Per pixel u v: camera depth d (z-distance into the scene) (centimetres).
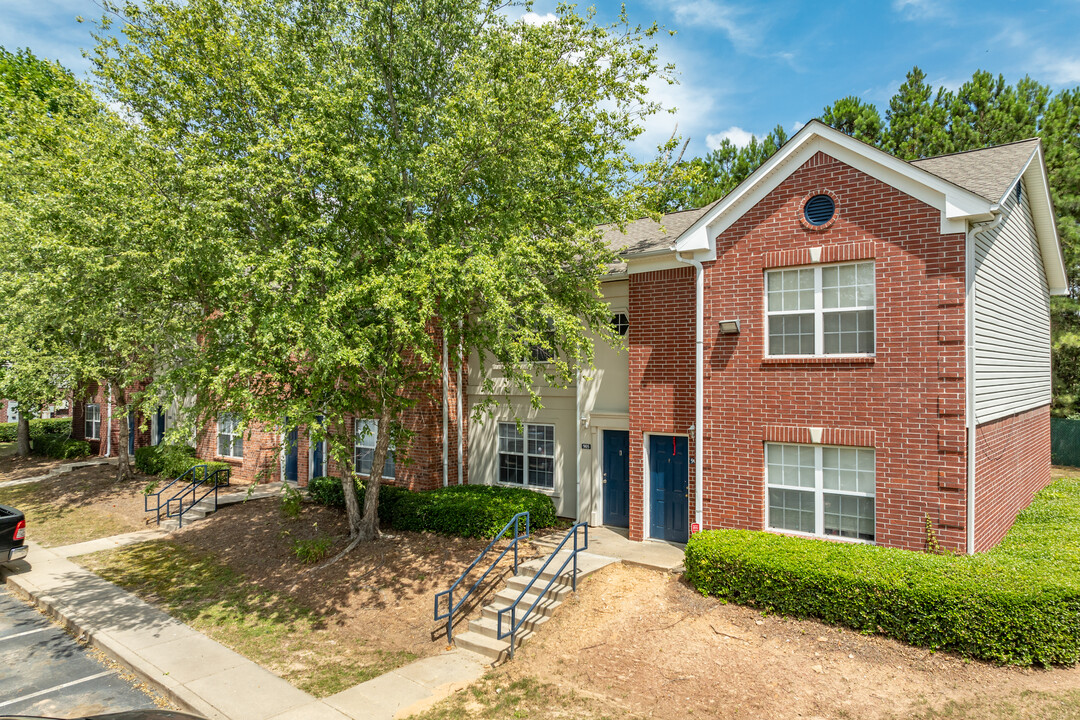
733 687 820
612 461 1588
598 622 1031
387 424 1474
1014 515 1372
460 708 841
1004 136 2594
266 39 1188
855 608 914
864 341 1111
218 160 1155
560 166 1302
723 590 1049
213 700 874
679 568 1209
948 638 842
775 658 875
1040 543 1100
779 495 1193
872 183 1092
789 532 1180
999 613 814
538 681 895
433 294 1088
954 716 724
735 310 1236
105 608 1248
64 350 1869
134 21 1223
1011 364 1349
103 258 1142
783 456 1191
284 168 1084
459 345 1370
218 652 1042
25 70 2780
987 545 1099
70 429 3662
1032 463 1642
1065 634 802
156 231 1079
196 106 1167
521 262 1148
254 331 1109
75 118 1500
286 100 1116
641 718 779
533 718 802
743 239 1228
